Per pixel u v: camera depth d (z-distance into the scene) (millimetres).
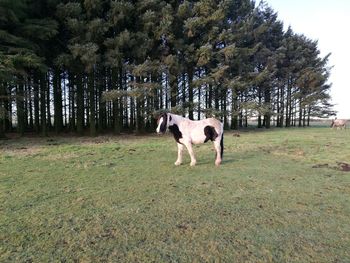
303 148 12102
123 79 20844
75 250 3104
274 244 3254
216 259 2924
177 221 3912
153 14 17391
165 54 18828
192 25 18766
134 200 4836
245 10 25328
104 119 24109
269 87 30766
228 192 5348
